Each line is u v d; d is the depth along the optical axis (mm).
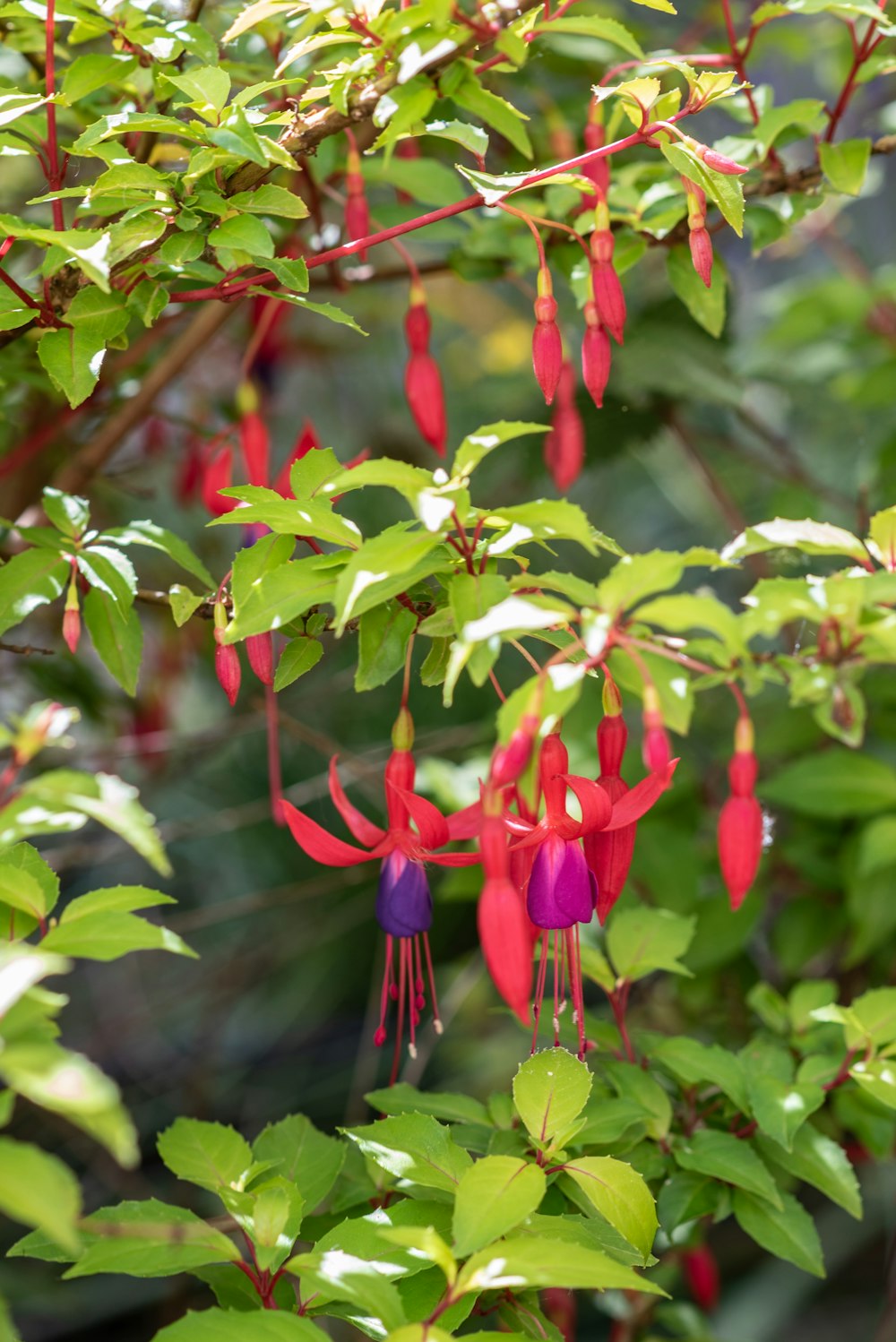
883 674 942
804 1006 778
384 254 927
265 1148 720
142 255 699
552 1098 683
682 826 896
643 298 1102
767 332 1294
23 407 882
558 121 851
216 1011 1464
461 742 1032
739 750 654
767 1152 740
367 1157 721
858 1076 729
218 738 1081
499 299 1640
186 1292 1082
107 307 705
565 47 857
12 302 701
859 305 1250
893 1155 852
